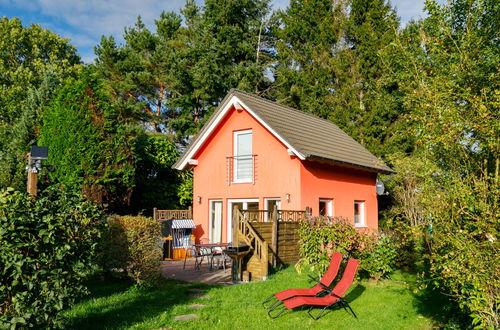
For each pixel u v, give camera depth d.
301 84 30.52
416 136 6.47
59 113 15.39
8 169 16.91
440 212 5.36
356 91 27.64
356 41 29.00
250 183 16.17
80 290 5.71
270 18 34.91
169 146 22.45
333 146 17.44
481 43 7.56
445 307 6.86
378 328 6.80
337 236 9.86
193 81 29.81
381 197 22.52
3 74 32.22
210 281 10.89
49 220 5.23
